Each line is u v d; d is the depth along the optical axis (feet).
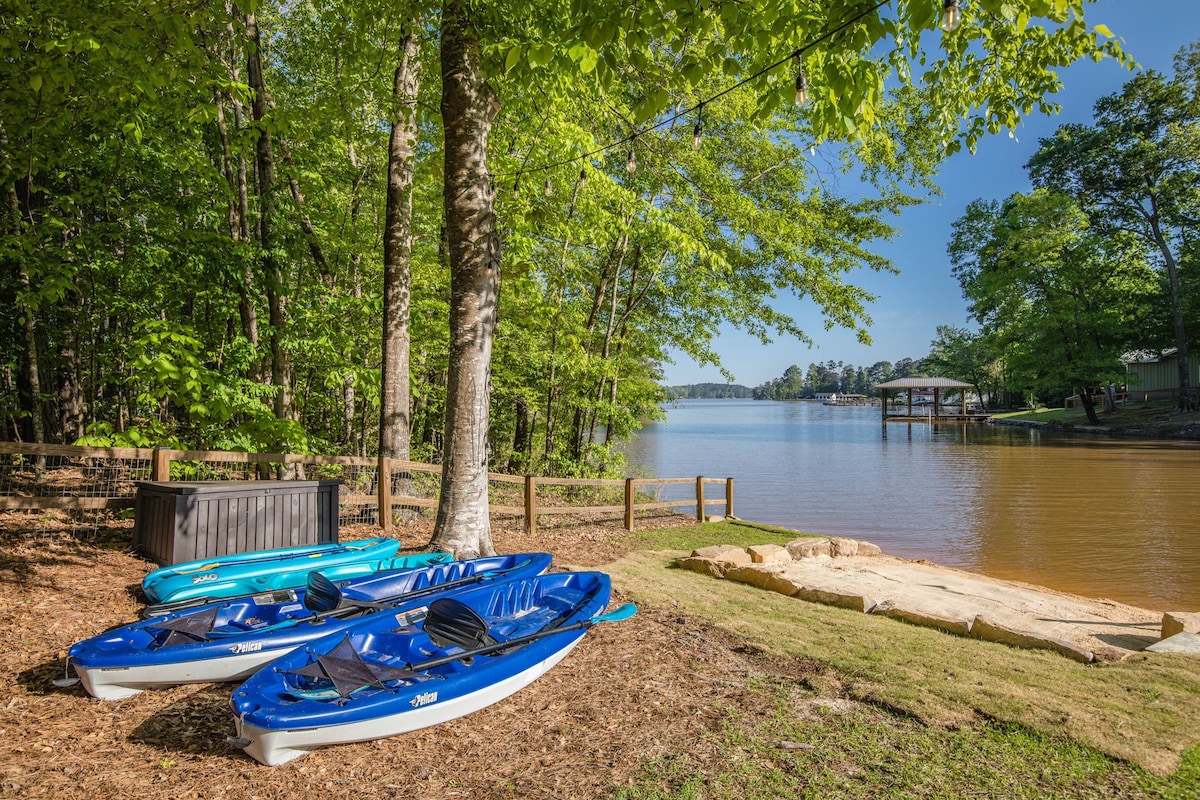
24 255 26.91
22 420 42.16
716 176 43.86
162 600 18.06
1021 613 21.95
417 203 43.16
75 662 13.92
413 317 36.70
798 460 94.79
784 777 11.68
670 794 11.19
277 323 33.53
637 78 19.72
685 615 20.71
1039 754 12.30
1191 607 26.40
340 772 11.93
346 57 32.63
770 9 13.16
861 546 32.32
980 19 19.17
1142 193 140.36
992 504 53.72
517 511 35.42
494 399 55.21
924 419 195.21
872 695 14.80
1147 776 11.50
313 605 17.11
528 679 15.10
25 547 22.49
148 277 36.60
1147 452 93.35
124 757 12.19
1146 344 147.23
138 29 21.03
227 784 11.45
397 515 31.76
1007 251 149.07
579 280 53.88
